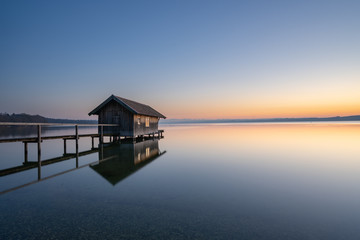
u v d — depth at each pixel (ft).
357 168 30.68
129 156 41.70
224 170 29.55
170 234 12.81
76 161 36.58
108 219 14.80
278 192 20.45
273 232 13.06
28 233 13.05
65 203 17.70
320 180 24.64
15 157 42.14
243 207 16.83
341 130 129.49
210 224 14.05
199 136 94.63
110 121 65.67
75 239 12.34
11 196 19.30
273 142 66.03
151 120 81.56
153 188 21.57
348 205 17.31
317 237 12.53
